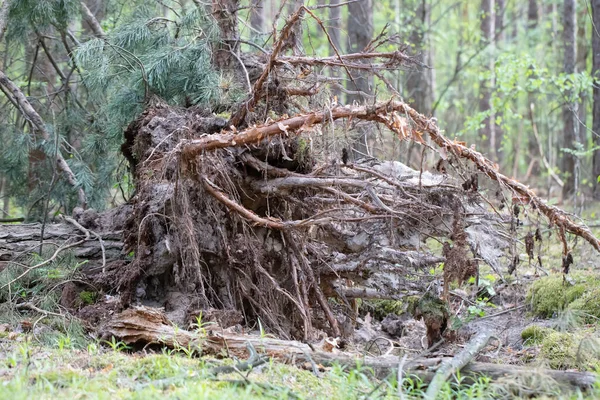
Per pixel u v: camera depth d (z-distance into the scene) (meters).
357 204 6.02
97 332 5.84
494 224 6.52
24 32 9.45
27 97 9.80
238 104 7.10
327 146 6.11
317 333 6.95
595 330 6.41
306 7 6.12
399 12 19.55
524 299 8.07
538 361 5.46
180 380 4.37
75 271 7.01
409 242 6.61
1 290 6.77
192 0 8.09
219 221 6.50
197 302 6.31
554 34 21.70
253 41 8.76
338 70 8.37
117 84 8.12
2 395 3.92
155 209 6.52
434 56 25.02
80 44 8.59
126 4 10.14
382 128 6.68
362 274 6.86
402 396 4.19
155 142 6.82
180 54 7.54
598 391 4.37
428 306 5.77
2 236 7.55
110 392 4.22
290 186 6.32
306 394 4.35
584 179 15.76
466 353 4.88
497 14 22.55
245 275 6.58
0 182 11.25
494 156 19.11
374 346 6.94
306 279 6.72
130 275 6.51
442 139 5.62
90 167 9.80
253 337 5.41
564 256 5.95
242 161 6.44
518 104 24.42
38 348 5.29
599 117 13.19
